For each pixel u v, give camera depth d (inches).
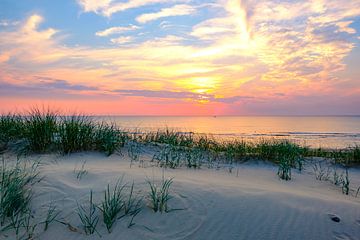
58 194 128.6
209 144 352.2
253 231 110.3
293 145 323.9
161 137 339.6
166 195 125.2
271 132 1555.1
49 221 110.2
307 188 186.7
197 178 166.2
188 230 109.1
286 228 112.7
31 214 114.3
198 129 1779.0
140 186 138.7
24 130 256.1
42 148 228.4
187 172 192.2
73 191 131.4
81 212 114.8
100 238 103.0
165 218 114.3
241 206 124.6
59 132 238.7
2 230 104.3
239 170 238.7
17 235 102.2
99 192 130.3
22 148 227.6
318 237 109.3
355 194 180.2
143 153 259.9
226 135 1268.5
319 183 210.1
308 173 250.1
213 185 147.4
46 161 199.6
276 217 118.7
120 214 114.9
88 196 126.4
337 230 113.7
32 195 127.3
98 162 210.4
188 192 134.4
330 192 179.5
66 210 116.6
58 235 103.8
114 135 260.7
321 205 132.6
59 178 147.4
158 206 120.8
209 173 201.3
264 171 245.0
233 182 167.2
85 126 251.3
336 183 209.8
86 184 142.1
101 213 114.7
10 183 130.0
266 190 148.1
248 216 118.2
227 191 139.2
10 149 229.3
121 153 246.7
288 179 215.8
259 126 2357.3
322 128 2074.3
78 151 233.8
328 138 1181.1
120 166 195.9
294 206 128.4
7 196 117.9
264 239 106.7
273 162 277.6
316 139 1123.3
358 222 120.2
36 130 229.0
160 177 157.2
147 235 105.4
